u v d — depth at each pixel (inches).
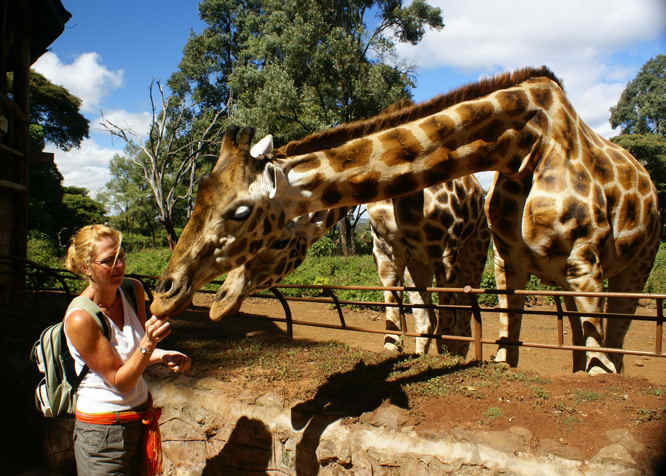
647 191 150.1
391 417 105.7
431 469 94.5
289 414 117.5
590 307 127.2
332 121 1019.9
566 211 125.6
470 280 239.1
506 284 152.6
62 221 1375.5
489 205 147.4
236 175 100.7
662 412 98.4
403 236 184.7
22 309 245.4
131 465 92.9
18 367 167.5
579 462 85.4
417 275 191.8
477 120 122.3
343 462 104.7
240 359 155.1
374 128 116.7
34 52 370.9
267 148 107.3
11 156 301.0
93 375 87.5
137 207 2063.2
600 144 148.1
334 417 111.0
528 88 133.0
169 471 137.8
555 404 105.1
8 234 295.4
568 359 244.7
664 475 81.2
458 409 106.9
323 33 1026.7
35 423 161.9
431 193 180.7
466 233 203.9
